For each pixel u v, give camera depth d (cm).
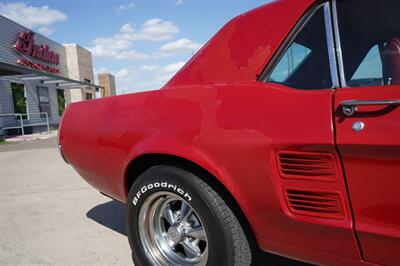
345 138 153
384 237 149
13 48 1856
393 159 143
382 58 179
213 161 192
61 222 383
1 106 1680
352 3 180
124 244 318
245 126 182
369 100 149
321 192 164
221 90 199
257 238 193
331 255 168
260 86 187
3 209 439
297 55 189
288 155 169
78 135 284
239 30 214
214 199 201
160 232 246
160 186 223
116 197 272
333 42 179
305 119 165
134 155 229
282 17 198
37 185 568
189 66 233
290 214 174
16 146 1198
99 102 274
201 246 233
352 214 158
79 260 290
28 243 328
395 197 145
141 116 231
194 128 201
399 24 178
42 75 1730
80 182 576
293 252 182
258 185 179
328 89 170
